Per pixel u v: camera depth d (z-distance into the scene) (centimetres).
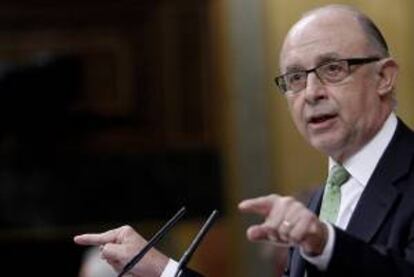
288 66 392
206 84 1141
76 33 1141
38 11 1132
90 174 1153
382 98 394
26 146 1144
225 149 1135
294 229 311
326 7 398
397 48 1029
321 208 411
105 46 1145
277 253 860
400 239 355
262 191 1109
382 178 380
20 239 1145
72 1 1126
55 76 1144
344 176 396
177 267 401
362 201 379
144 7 1138
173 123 1154
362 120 387
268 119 1105
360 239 342
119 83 1148
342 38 386
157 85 1151
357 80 385
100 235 412
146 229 1155
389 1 1031
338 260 319
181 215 397
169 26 1141
